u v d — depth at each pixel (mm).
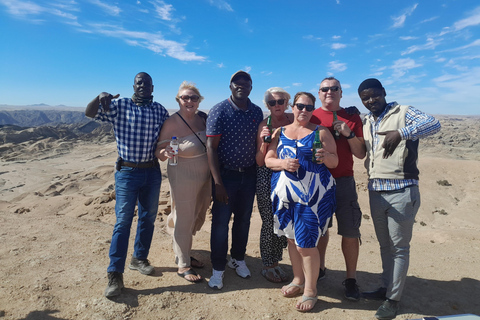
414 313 3385
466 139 72375
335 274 4340
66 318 3066
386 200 3350
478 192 21547
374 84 3412
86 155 61781
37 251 4695
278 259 4125
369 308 3467
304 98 3305
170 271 4168
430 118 3125
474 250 5637
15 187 34094
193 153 3832
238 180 3850
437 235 6887
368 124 3570
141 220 4031
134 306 3314
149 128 3730
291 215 3383
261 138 3629
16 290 3525
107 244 5121
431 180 24828
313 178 3299
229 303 3465
